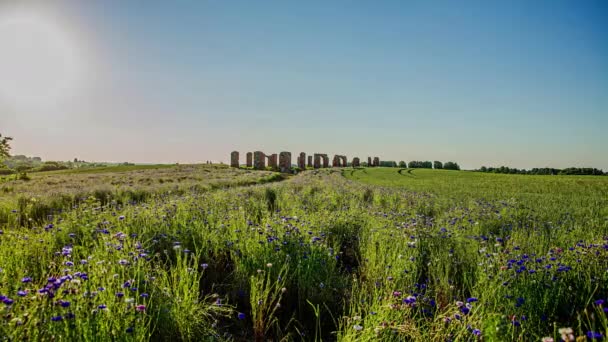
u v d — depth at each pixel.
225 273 5.41
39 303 2.89
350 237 7.90
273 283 4.76
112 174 47.22
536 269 4.48
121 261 3.80
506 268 4.39
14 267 4.28
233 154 78.44
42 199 13.09
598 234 7.37
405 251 5.84
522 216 11.03
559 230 7.79
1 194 16.95
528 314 3.69
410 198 16.39
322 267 5.20
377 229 7.53
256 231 5.98
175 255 5.66
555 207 13.48
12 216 9.81
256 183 31.58
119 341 2.88
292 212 9.58
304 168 87.44
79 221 7.15
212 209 9.43
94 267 3.98
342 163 115.62
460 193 22.48
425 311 4.01
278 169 72.94
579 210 12.46
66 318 2.74
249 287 4.79
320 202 13.54
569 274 4.54
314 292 4.55
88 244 5.61
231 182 28.23
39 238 5.71
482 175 66.69
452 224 8.76
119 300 3.28
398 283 4.66
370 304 4.21
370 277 5.17
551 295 3.94
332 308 4.52
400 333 3.30
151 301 3.63
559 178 52.72
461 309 3.55
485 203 14.34
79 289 3.21
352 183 29.73
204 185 23.38
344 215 9.18
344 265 6.39
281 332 4.01
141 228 6.61
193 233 6.50
